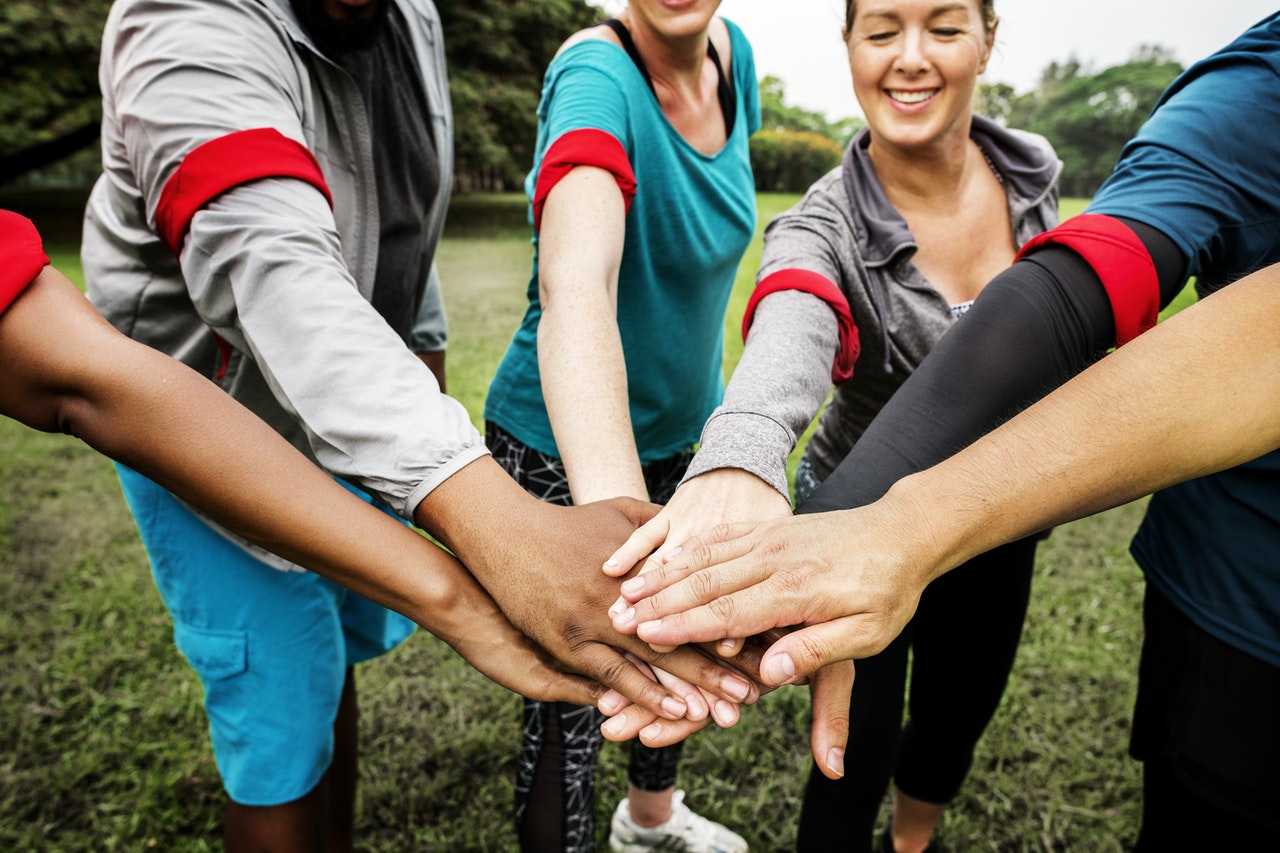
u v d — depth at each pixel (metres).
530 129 17.12
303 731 1.53
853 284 1.52
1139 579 3.08
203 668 1.50
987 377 1.07
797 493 1.89
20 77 14.41
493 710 2.54
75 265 10.32
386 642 1.84
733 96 1.79
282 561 1.45
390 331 1.15
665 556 1.05
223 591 1.47
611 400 1.25
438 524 1.09
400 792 2.24
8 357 0.96
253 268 1.12
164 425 0.97
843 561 0.97
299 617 1.49
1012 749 2.33
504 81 16.86
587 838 1.73
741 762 2.35
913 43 1.43
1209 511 1.20
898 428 1.10
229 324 1.21
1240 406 0.90
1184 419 0.91
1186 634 1.25
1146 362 0.93
